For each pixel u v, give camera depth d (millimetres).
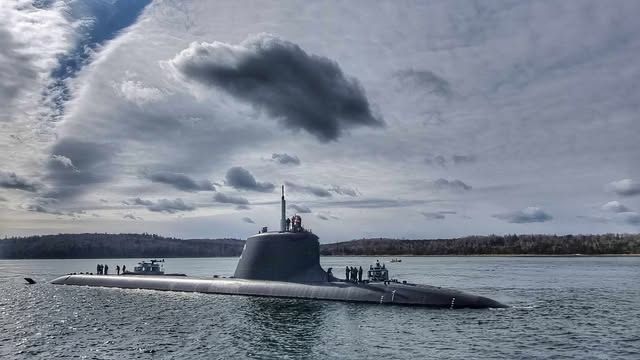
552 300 64812
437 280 107312
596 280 103375
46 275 141250
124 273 83000
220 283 63188
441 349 35250
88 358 34781
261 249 60000
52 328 46094
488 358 33312
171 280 70688
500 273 136750
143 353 35562
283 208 59750
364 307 49625
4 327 46969
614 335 40156
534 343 37062
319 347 35875
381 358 33094
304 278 56531
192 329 42938
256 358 33375
